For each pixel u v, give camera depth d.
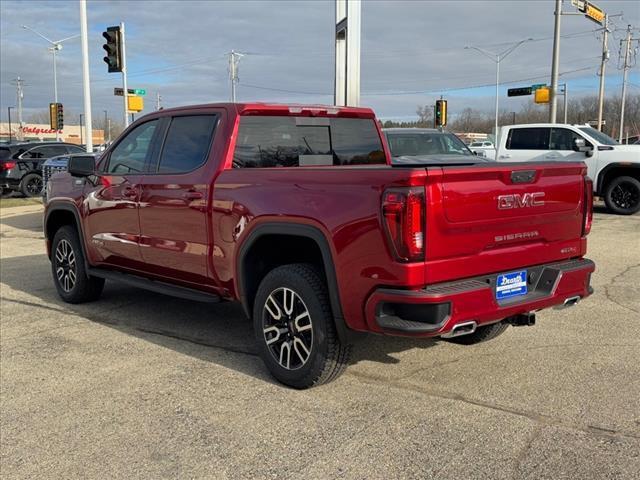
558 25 23.03
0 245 11.65
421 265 3.61
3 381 4.65
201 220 4.95
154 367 4.89
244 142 5.03
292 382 4.36
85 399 4.29
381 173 3.70
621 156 14.23
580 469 3.21
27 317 6.44
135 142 5.90
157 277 5.68
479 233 3.86
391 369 4.71
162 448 3.57
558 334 5.52
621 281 7.59
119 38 18.00
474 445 3.49
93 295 6.93
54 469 3.38
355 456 3.41
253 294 4.76
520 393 4.21
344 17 11.03
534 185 4.13
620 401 4.04
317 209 4.03
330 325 4.12
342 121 5.75
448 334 3.73
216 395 4.31
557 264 4.40
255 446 3.57
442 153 11.56
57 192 6.91
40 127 106.69
